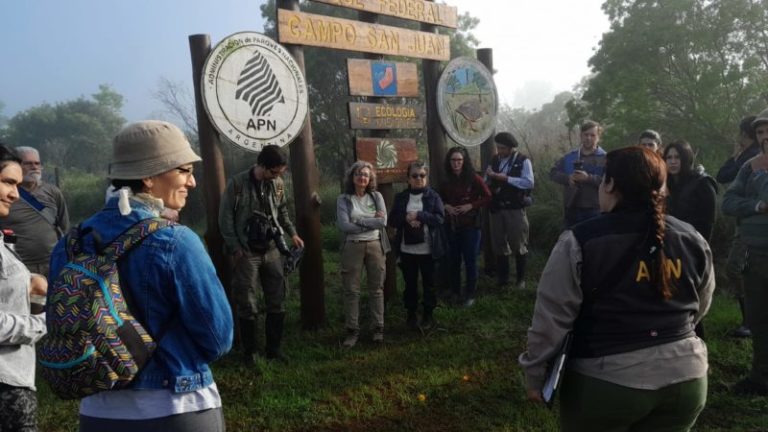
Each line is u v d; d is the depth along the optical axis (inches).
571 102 520.4
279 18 197.5
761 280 144.9
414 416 148.3
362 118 228.8
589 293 78.4
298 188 211.6
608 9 506.0
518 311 234.5
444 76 262.1
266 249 179.6
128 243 64.3
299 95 204.4
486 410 150.4
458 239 245.3
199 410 67.4
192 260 65.8
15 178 88.9
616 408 76.2
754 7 436.8
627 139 473.7
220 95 183.2
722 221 265.0
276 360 185.6
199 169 603.5
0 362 80.4
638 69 473.4
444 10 262.1
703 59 463.8
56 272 66.0
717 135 443.5
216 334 66.9
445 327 218.5
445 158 245.8
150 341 63.6
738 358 175.3
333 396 159.6
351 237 201.0
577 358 80.2
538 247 326.0
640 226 78.6
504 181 259.9
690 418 79.2
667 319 77.3
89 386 60.7
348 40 220.7
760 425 136.8
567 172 241.8
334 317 231.8
